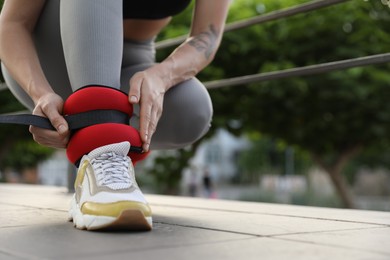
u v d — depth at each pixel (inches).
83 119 37.8
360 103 204.8
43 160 496.1
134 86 39.7
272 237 34.2
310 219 45.9
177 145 50.1
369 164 624.7
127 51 51.1
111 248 29.4
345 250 29.6
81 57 38.1
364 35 196.9
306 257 27.5
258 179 868.0
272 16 73.3
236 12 210.7
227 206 61.9
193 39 47.1
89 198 36.1
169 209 56.7
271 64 201.8
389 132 215.9
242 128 233.3
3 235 33.9
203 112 47.8
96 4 38.4
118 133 37.8
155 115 40.3
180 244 31.0
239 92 217.8
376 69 201.8
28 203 63.4
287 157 783.1
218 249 29.5
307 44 204.4
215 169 1032.2
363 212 53.7
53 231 35.7
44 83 40.9
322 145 235.8
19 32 43.0
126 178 36.6
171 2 50.4
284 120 223.3
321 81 201.0
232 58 213.5
